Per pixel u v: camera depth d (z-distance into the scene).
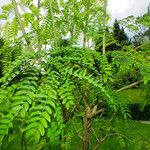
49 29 2.33
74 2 2.59
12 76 1.20
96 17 2.42
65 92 1.10
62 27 2.42
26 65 1.27
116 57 1.63
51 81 1.13
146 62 1.60
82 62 1.33
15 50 2.22
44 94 1.05
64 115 1.75
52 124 1.01
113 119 2.58
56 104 1.07
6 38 2.65
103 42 2.31
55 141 1.01
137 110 17.61
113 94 1.83
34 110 1.00
